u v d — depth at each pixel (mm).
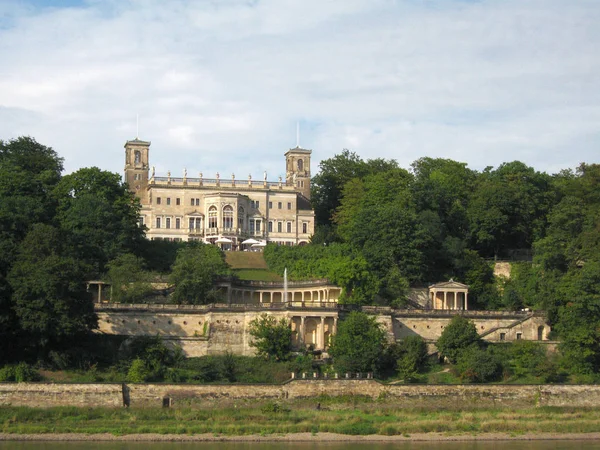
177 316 162875
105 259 183000
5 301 137875
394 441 123688
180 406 134375
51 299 137000
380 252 192500
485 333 167375
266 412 133250
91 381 135750
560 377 150750
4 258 141375
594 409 141375
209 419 130125
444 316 172500
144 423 127500
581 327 153500
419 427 128750
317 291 187500
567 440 125875
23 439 119812
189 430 124750
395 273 186875
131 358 146000
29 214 162750
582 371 152000
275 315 160125
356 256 192750
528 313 172875
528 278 193875
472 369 149000
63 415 128750
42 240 144750
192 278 172625
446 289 190375
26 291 136250
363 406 137875
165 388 135000
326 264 196750
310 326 162125
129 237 197125
